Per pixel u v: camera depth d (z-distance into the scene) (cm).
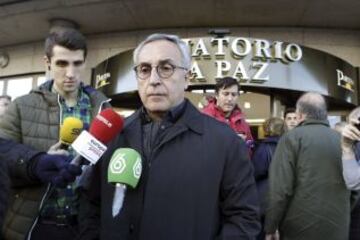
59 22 762
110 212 132
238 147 138
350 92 695
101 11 729
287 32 772
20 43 917
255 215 133
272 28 774
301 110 277
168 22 768
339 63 678
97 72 730
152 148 136
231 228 129
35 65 897
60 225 165
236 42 635
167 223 125
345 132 230
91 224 144
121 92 663
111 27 796
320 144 259
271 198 262
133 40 808
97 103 189
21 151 151
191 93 653
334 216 252
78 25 786
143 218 126
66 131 155
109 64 697
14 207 169
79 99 187
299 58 645
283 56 642
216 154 133
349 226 284
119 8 717
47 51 177
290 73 639
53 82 186
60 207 167
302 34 771
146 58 138
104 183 138
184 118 138
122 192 131
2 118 175
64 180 138
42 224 164
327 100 684
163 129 136
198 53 635
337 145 262
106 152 141
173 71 137
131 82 652
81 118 182
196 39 640
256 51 635
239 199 132
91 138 132
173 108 139
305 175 256
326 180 254
